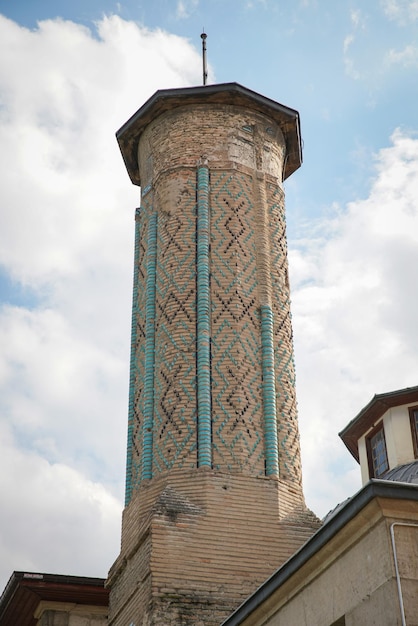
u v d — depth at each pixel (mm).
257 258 23797
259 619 15055
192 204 24156
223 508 20062
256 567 19500
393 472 18953
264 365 22297
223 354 22109
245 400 21641
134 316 24438
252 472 20812
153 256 24156
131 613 19469
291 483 21250
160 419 21734
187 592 18766
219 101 25531
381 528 12211
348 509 12469
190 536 19484
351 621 12547
